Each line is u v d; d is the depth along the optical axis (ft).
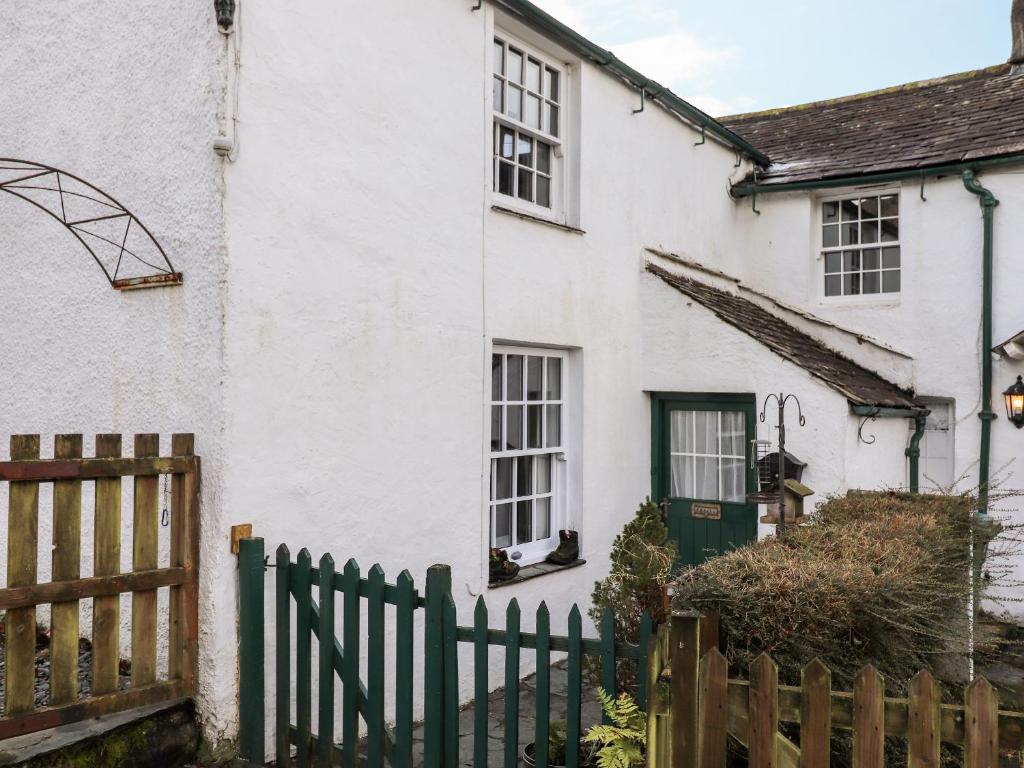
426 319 18.65
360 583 13.25
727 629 11.03
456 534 19.35
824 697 8.83
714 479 26.32
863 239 32.53
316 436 16.06
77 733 12.56
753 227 33.81
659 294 26.73
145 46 15.85
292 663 15.51
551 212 24.09
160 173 15.49
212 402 14.47
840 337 31.40
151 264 15.65
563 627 22.89
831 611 10.70
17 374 18.47
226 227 14.46
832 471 23.62
